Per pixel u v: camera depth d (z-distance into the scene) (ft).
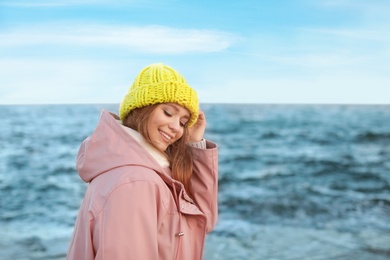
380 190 43.47
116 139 5.60
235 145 90.58
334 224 28.89
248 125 131.13
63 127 126.00
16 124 134.51
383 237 25.23
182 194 5.86
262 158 71.87
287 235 25.67
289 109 201.05
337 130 116.26
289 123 136.26
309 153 77.66
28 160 66.23
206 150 6.73
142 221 5.08
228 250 22.48
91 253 5.11
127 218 5.03
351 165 62.64
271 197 39.14
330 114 166.20
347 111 184.55
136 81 5.96
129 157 5.43
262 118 148.87
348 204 36.09
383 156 72.23
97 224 5.07
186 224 5.91
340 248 22.71
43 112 190.08
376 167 60.64
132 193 5.12
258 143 94.17
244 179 51.39
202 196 6.79
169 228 5.53
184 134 6.26
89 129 121.19
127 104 5.90
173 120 5.81
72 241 5.82
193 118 6.12
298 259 20.99
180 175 6.26
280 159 70.28
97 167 5.52
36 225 28.76
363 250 22.35
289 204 35.94
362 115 162.40
